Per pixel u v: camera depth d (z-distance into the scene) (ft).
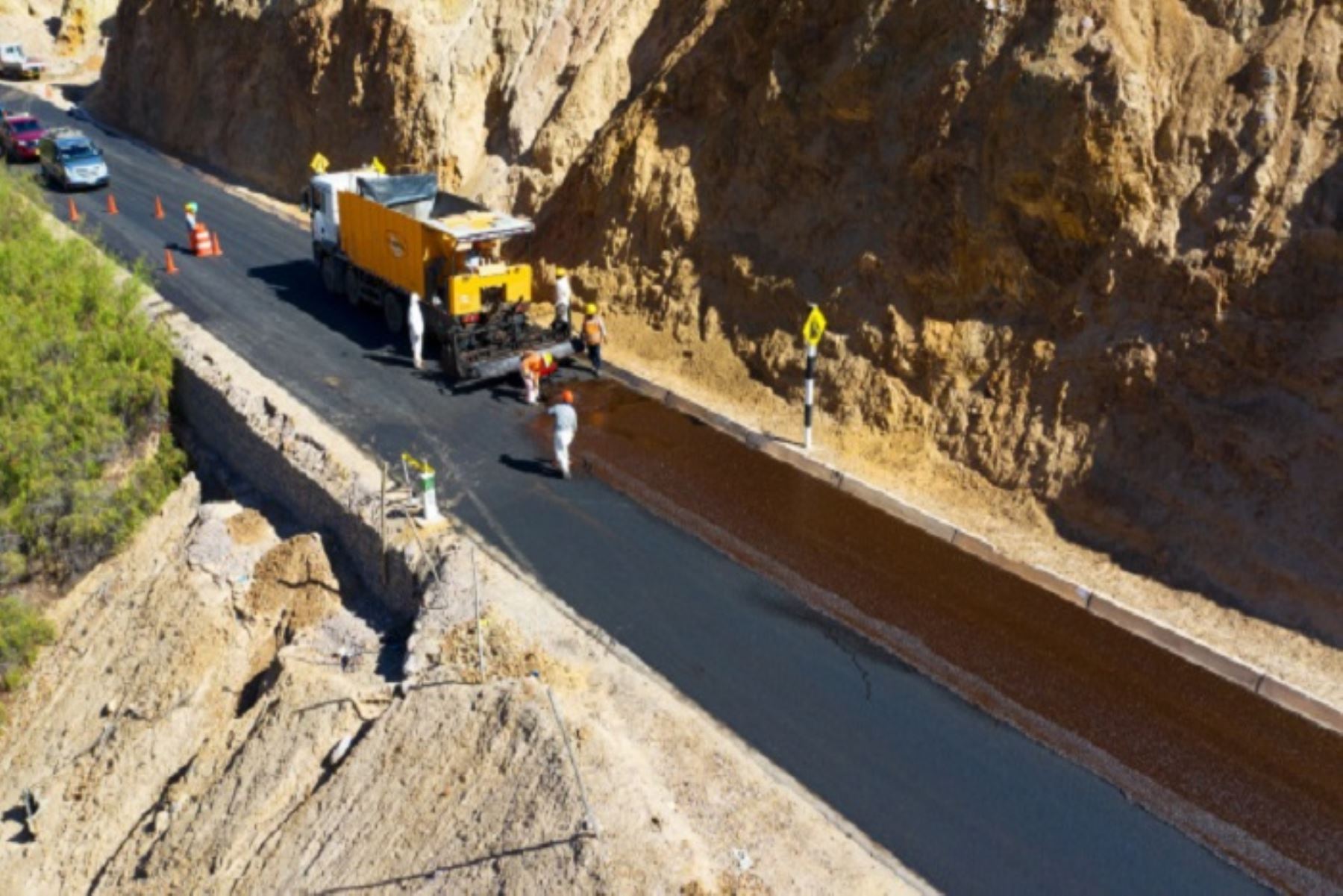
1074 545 49.57
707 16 75.77
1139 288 50.62
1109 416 50.65
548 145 85.66
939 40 58.80
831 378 60.54
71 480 68.08
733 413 62.64
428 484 51.93
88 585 67.31
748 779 37.60
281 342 74.08
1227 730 39.60
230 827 42.78
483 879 34.47
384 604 52.29
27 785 55.47
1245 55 49.85
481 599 46.73
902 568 49.44
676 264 70.54
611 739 37.78
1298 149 47.47
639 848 33.47
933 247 58.03
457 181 94.07
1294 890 33.50
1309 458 44.83
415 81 96.02
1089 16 52.60
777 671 43.06
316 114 106.52
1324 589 42.98
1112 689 41.78
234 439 66.54
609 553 50.75
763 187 67.05
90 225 99.14
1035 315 54.39
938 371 56.65
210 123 122.42
